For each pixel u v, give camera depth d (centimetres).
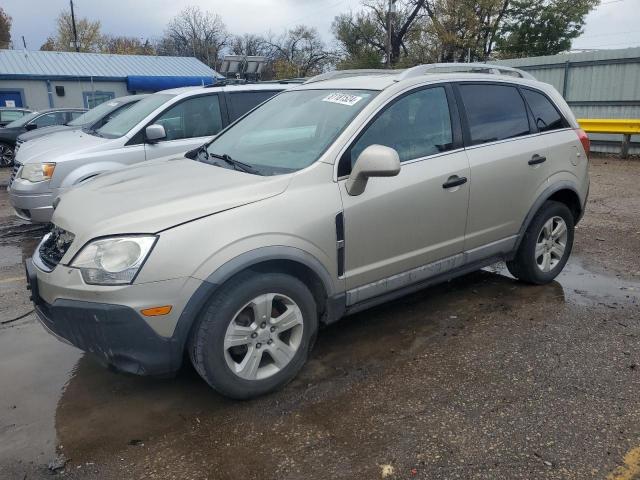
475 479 254
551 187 465
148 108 725
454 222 402
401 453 274
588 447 274
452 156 399
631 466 260
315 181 336
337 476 259
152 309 283
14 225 787
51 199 655
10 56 2980
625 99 1391
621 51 1377
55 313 294
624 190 947
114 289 279
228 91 747
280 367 327
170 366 297
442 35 3669
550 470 259
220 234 296
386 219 360
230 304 299
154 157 689
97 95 2980
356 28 4362
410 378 345
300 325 331
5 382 352
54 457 279
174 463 272
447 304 462
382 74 432
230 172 357
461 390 329
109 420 310
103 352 289
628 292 481
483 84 440
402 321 430
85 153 662
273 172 348
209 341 298
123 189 343
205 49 6406
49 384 349
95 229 294
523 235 465
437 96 405
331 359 372
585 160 502
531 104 471
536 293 482
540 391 325
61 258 302
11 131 1479
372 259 361
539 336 397
